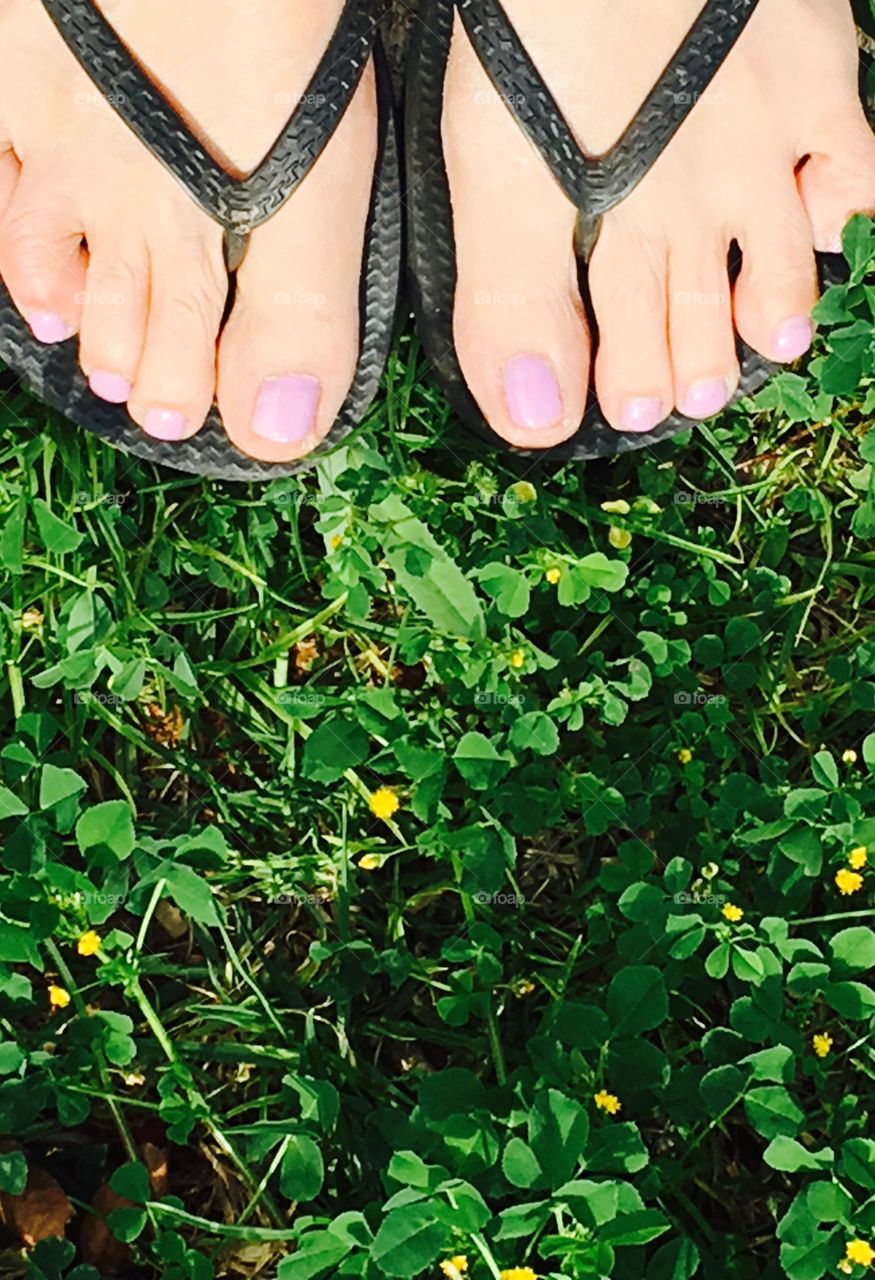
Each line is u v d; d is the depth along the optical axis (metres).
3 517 0.44
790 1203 0.41
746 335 0.45
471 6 0.42
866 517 0.45
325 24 0.42
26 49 0.43
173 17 0.41
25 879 0.40
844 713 0.45
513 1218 0.37
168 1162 0.42
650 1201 0.41
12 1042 0.40
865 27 0.48
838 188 0.45
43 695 0.44
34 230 0.43
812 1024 0.42
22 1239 0.40
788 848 0.41
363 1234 0.38
